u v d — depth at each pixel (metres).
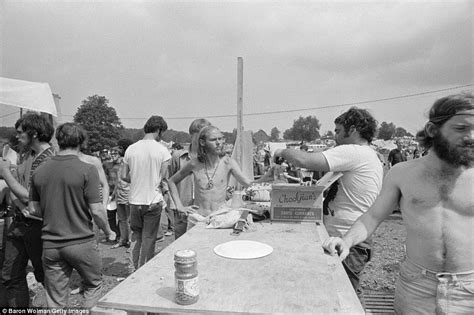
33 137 2.52
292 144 13.16
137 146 3.36
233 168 2.71
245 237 1.92
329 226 2.25
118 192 4.79
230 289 1.24
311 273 1.38
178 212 2.93
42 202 2.21
